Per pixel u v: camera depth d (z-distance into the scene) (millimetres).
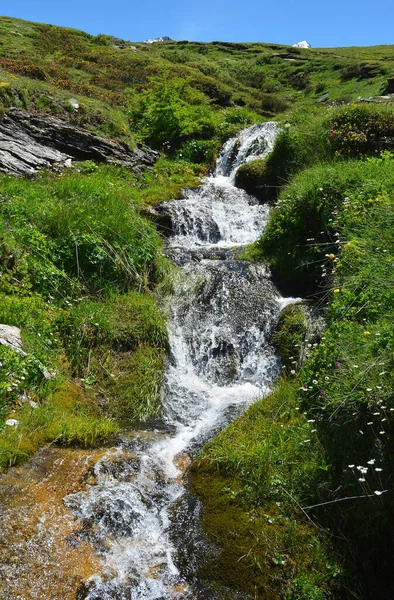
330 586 3629
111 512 4086
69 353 6008
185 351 6719
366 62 28250
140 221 8547
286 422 5039
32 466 4418
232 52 37469
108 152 12227
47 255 7211
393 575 3725
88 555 3699
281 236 8266
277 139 11227
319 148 10227
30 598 3299
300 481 4297
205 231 9977
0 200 8266
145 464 4734
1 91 12227
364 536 3850
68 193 9023
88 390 5691
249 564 3742
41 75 16188
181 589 3584
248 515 4113
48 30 26484
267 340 6684
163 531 4055
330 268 7129
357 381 4387
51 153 11297
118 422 5418
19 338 5633
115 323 6484
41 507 3982
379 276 5512
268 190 10961
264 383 6297
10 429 4656
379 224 6457
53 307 6547
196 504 4285
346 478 4094
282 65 33344
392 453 4027
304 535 3926
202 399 6027
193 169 13484
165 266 7852
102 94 16531
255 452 4602
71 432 4902
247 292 7414
